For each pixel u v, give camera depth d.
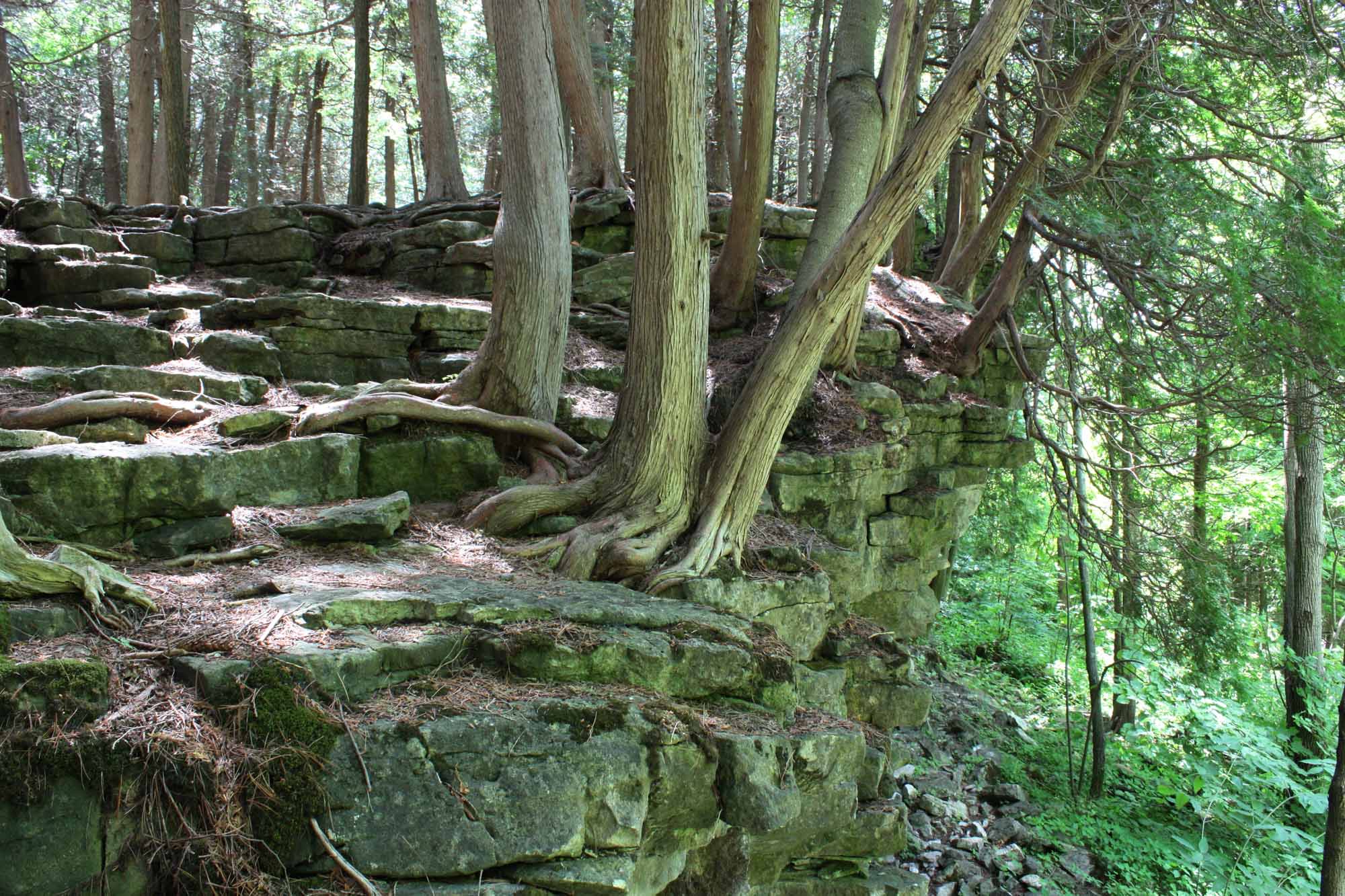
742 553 7.09
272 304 8.47
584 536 6.49
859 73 9.56
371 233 11.85
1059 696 14.25
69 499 5.20
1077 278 12.69
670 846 4.68
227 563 5.36
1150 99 10.88
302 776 3.67
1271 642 13.81
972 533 16.34
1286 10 9.85
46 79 26.58
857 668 7.36
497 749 4.12
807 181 23.41
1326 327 8.81
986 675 14.25
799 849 5.91
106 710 3.59
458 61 23.33
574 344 10.12
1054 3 9.75
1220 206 9.52
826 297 6.64
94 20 24.09
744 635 5.65
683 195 6.70
